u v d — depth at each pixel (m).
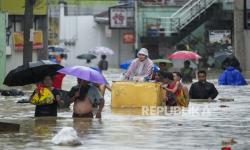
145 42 82.25
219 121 25.27
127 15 87.00
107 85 31.11
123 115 27.28
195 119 25.91
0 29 45.03
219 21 76.44
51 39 95.38
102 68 75.06
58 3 95.31
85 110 25.95
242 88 44.94
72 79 58.56
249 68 60.78
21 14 62.59
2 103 33.38
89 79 25.33
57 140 19.42
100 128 22.88
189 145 19.27
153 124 24.11
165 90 31.14
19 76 26.17
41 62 26.23
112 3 100.88
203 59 77.69
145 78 31.34
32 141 19.94
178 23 77.19
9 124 22.27
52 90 26.34
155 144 19.42
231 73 47.94
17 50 57.56
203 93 34.81
